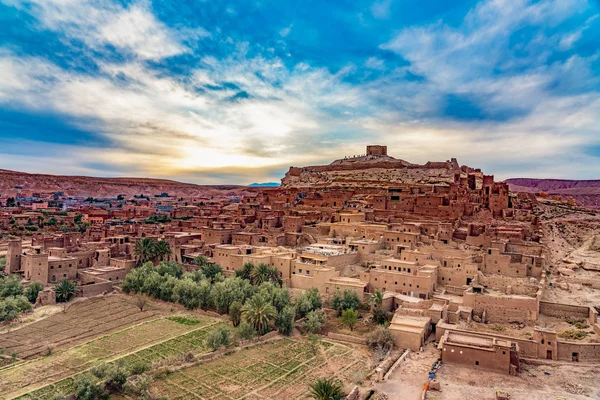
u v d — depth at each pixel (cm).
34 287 10169
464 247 10788
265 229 13875
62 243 13088
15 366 6988
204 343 7744
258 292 9381
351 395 5853
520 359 6962
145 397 5988
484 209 13662
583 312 7981
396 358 7212
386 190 16075
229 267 11444
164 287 10456
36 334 8344
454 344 6956
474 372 6650
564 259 10625
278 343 8094
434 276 9438
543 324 7894
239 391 6322
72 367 6919
